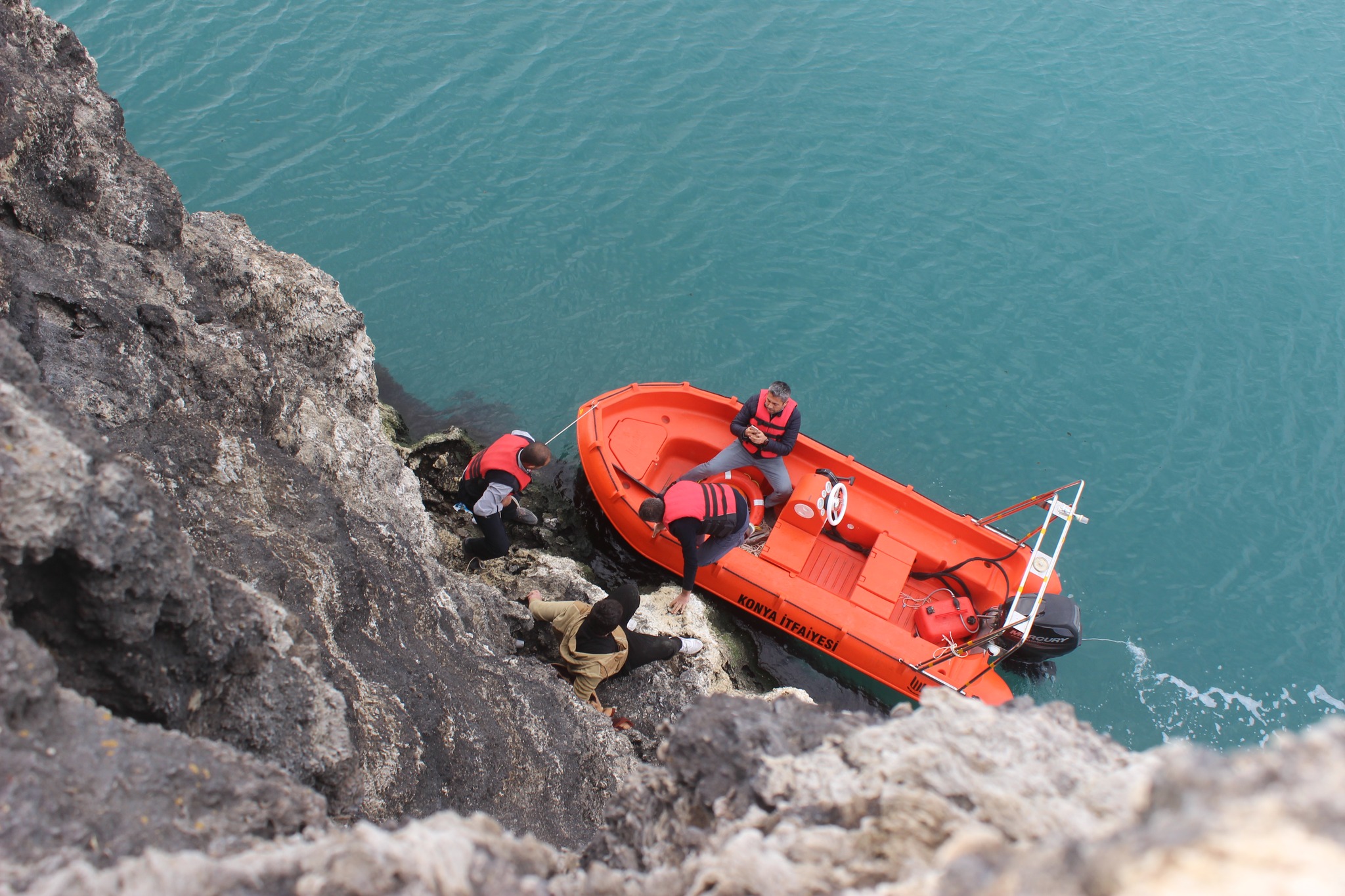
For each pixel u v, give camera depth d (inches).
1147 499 343.0
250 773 95.2
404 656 165.5
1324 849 47.1
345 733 125.1
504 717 177.6
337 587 159.5
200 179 418.6
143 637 99.6
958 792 79.7
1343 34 570.6
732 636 310.5
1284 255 426.0
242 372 190.9
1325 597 315.9
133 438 153.7
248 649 117.5
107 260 183.2
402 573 187.0
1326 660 302.2
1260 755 56.9
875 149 471.8
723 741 97.4
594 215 428.8
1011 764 81.2
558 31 522.0
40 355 151.8
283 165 430.6
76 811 78.8
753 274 411.5
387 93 470.9
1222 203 451.5
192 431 165.3
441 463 323.6
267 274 243.3
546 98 481.1
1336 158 477.4
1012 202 448.5
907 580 319.0
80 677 99.5
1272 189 459.2
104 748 85.9
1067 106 505.4
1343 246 430.3
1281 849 47.6
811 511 310.5
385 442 246.2
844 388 375.2
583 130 466.9
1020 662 302.8
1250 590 318.7
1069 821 73.4
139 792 84.0
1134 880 50.2
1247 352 386.6
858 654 291.7
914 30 553.6
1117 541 332.2
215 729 114.9
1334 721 56.1
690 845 91.0
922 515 321.7
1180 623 312.0
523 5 535.8
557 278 404.5
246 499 165.5
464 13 523.5
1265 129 495.5
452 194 430.0
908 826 78.4
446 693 166.1
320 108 458.3
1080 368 381.7
